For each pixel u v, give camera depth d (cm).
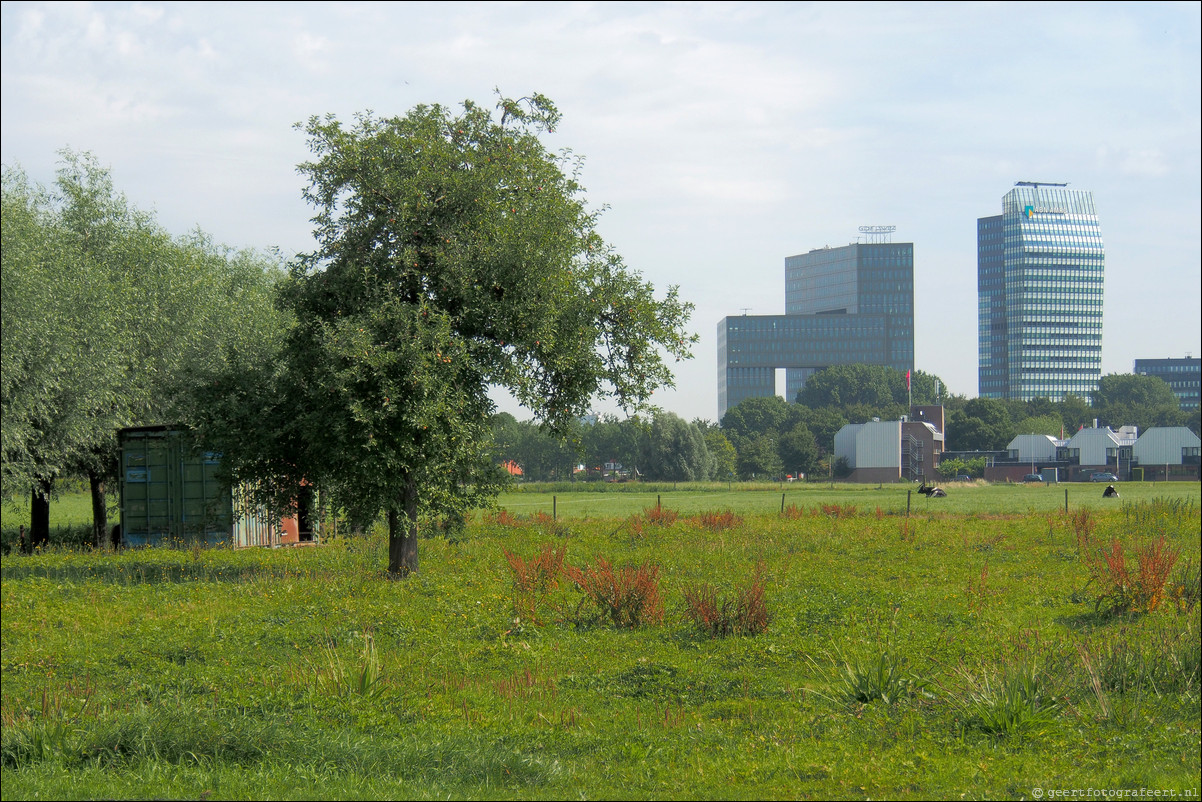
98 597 1816
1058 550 2544
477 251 2030
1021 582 1934
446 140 2141
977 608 1617
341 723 960
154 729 891
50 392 2627
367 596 1786
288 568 2212
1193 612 1505
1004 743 875
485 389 2144
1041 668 1065
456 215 2070
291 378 2188
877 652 1228
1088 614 1573
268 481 2250
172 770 813
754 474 14488
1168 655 1130
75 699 1055
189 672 1211
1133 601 1566
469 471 2270
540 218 2050
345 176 2039
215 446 2177
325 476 2153
